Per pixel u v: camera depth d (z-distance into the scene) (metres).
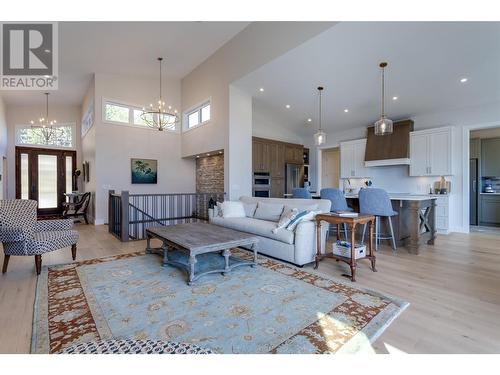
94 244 4.55
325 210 3.69
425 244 4.54
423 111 6.09
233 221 4.34
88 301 2.30
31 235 2.99
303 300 2.33
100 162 6.81
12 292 2.52
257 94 6.12
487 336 1.80
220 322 1.96
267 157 7.48
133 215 7.27
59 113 8.93
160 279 2.84
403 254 3.90
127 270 3.13
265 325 1.92
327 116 7.02
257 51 4.87
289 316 2.05
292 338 1.76
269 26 4.56
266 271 3.10
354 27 3.44
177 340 1.74
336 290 2.55
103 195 6.86
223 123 6.02
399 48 3.83
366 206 4.22
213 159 7.67
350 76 4.82
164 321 1.98
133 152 7.35
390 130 4.29
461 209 5.72
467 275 2.99
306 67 4.64
